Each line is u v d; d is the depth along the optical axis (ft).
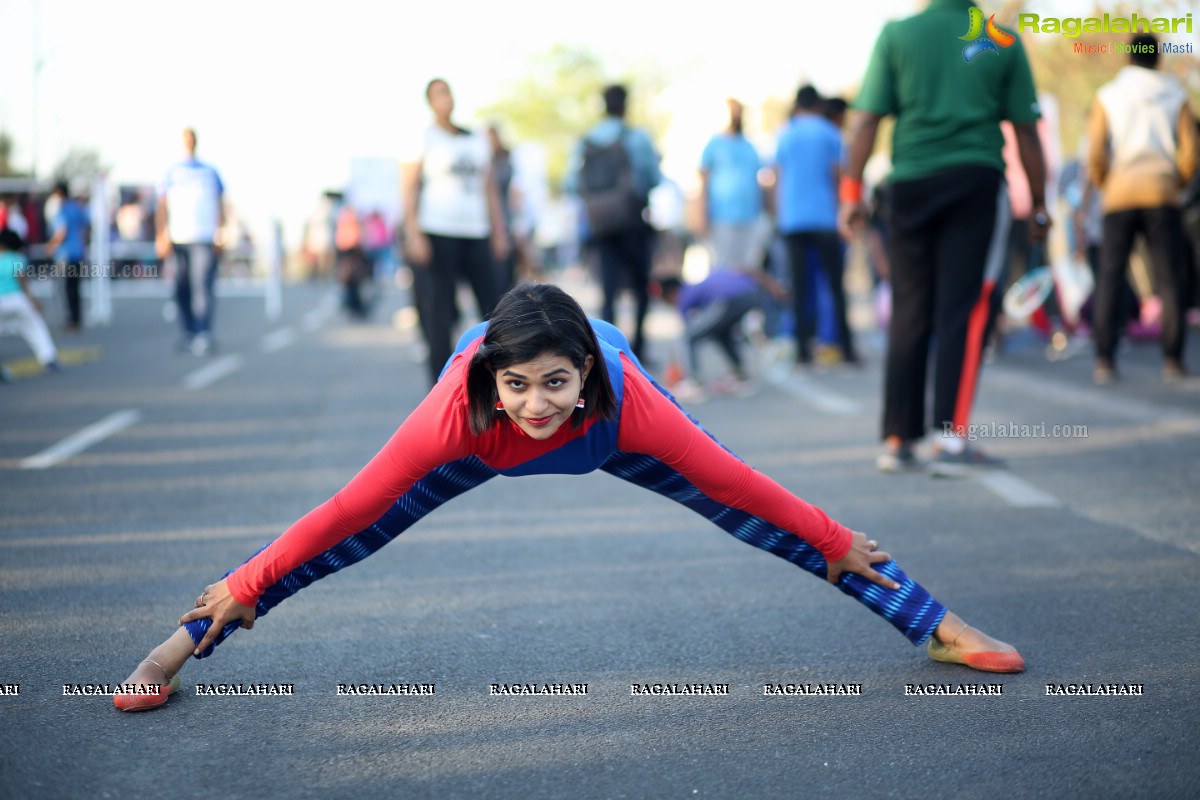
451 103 25.85
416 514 10.02
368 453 21.42
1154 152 26.99
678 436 9.29
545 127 164.55
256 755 9.27
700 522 16.56
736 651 11.51
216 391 29.30
